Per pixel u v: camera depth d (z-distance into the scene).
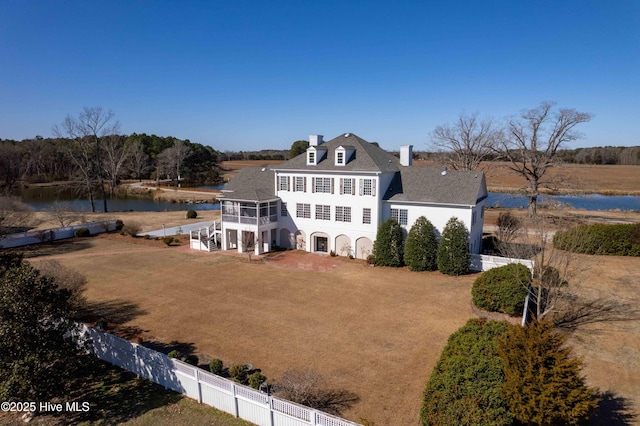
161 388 17.08
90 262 37.50
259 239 40.16
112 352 18.88
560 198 79.19
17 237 43.88
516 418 12.55
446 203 34.44
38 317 15.02
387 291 29.30
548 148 55.28
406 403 15.83
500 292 24.20
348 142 41.66
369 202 37.41
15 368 13.99
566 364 11.95
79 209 68.19
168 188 101.38
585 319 24.08
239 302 27.23
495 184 96.56
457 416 12.16
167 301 27.50
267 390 16.20
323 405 15.70
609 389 17.05
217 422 14.77
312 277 32.81
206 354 20.03
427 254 33.81
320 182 39.78
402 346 20.72
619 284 29.91
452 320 23.97
